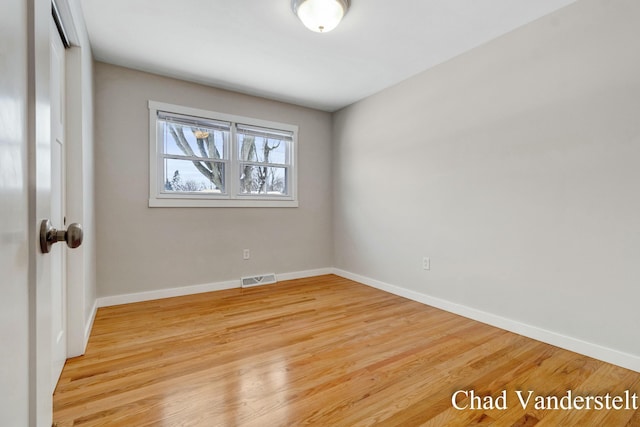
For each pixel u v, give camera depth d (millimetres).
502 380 1727
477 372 1807
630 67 1822
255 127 3754
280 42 2557
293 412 1456
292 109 4023
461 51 2691
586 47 1988
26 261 594
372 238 3717
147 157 3115
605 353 1924
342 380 1717
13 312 523
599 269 1954
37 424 635
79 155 1998
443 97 2887
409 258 3246
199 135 3453
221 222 3537
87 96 2320
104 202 2914
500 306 2461
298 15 2129
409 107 3230
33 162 623
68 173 1966
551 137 2158
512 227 2383
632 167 1822
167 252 3227
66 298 1934
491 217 2516
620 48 1855
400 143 3342
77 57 2002
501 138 2443
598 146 1947
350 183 4051
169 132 3287
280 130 3939
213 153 3537
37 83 638
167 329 2391
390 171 3469
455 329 2428
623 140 1853
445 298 2881
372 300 3164
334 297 3264
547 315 2189
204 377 1738
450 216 2836
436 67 2943
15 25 536
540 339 2217
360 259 3904
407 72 3105
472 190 2650
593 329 1979
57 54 1745
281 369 1827
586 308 2008
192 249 3363
